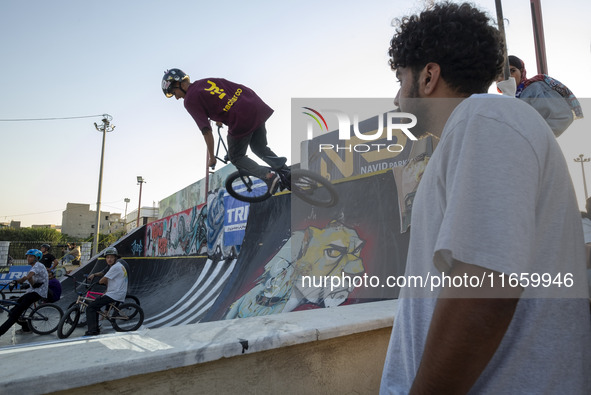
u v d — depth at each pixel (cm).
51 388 105
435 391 54
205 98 318
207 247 1180
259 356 145
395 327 80
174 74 341
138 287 1395
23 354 123
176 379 128
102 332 717
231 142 327
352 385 167
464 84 75
